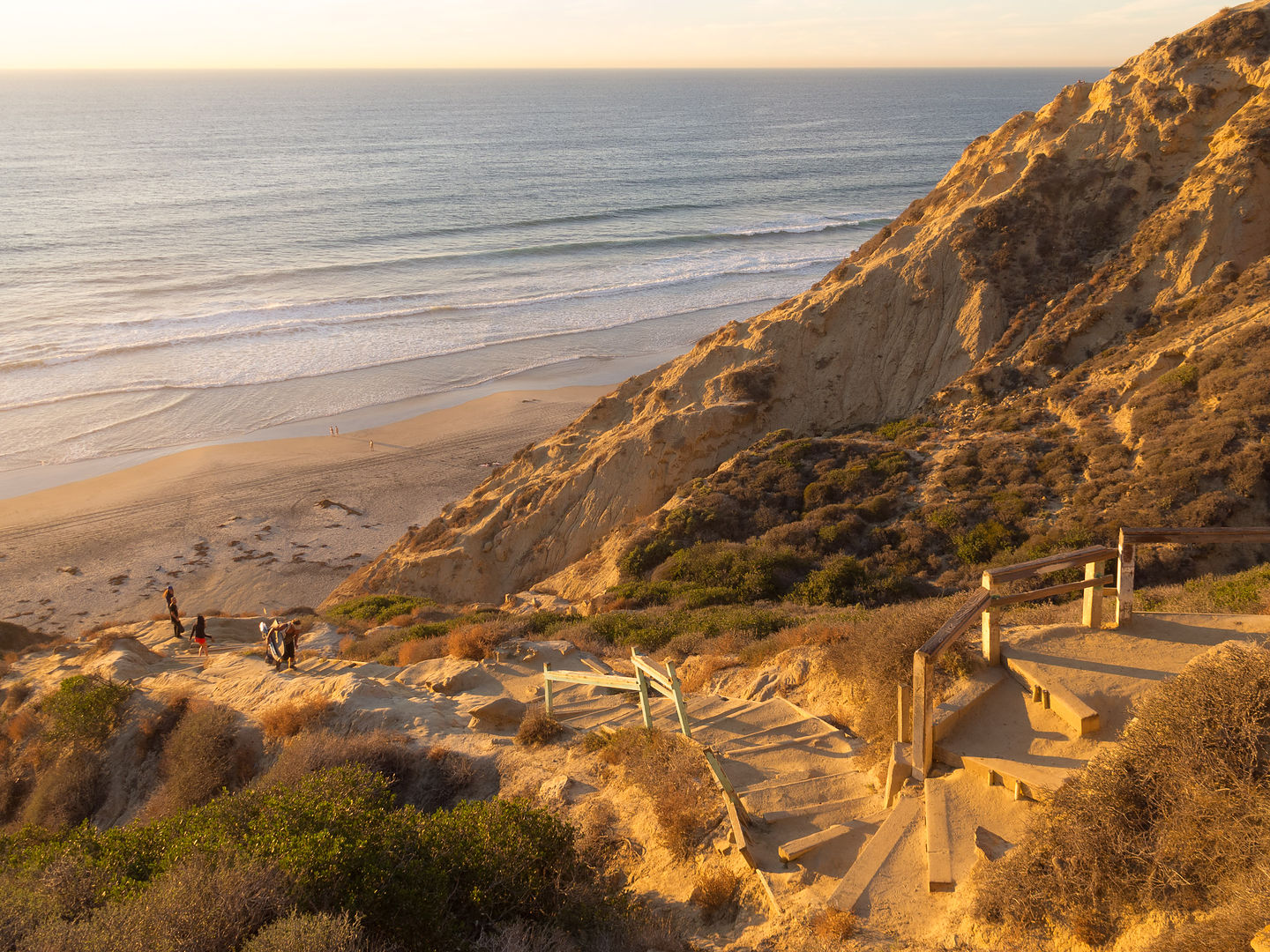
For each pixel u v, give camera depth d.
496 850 7.52
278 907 6.18
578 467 33.53
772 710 9.88
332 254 88.50
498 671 14.47
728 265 87.50
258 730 13.47
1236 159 29.88
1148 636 7.60
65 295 71.12
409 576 31.98
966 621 6.96
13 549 36.53
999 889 5.36
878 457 28.00
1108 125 35.09
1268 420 21.09
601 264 87.44
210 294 73.25
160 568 35.84
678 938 6.54
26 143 195.25
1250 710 5.08
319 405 51.91
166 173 143.88
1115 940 4.82
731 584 22.58
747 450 30.73
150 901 6.14
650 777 8.81
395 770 10.95
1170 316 28.67
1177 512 19.88
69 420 48.41
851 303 34.88
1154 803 5.15
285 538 38.28
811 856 6.71
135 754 14.91
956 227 34.94
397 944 6.44
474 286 78.56
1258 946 3.83
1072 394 27.92
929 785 6.60
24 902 6.87
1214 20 34.28
